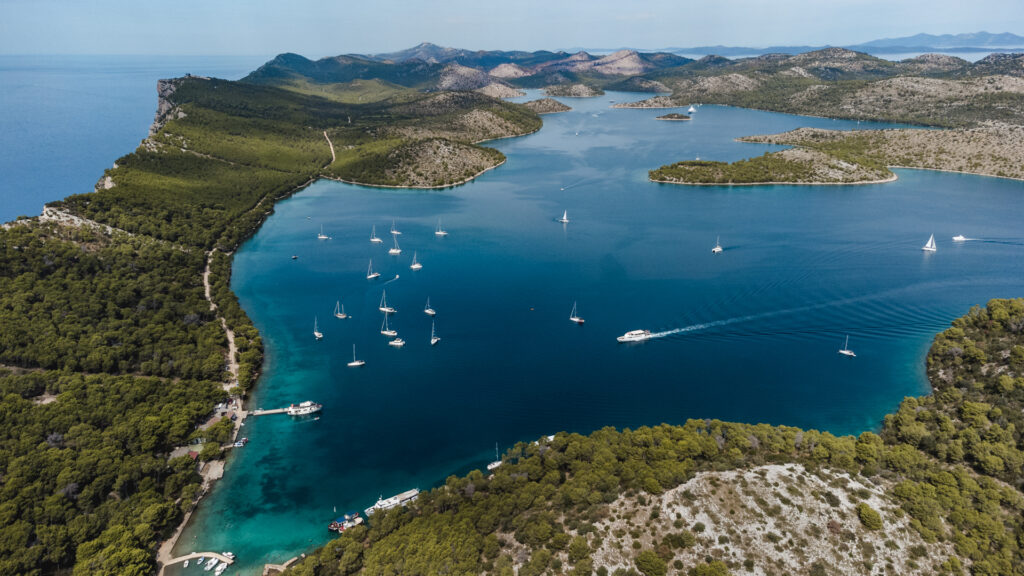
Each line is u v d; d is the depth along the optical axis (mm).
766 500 126688
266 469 166000
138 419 166000
